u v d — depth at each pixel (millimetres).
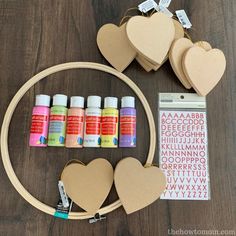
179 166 532
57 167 526
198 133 550
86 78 565
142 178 503
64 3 604
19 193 506
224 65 555
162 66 574
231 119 562
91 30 593
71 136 513
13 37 583
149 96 563
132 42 522
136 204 494
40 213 505
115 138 520
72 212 500
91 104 528
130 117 525
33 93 556
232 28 610
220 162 539
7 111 535
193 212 513
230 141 550
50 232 498
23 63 572
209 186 526
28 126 543
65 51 580
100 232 500
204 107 562
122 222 504
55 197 513
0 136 525
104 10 603
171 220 509
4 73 565
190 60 537
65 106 532
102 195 500
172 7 610
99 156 533
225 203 520
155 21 537
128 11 604
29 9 600
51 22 594
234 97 573
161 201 516
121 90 564
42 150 532
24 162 525
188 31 601
